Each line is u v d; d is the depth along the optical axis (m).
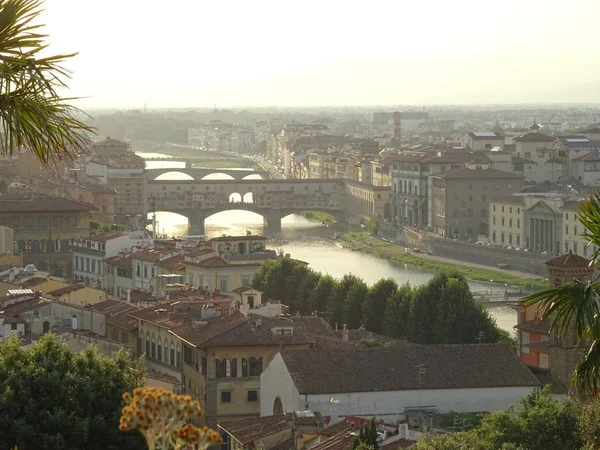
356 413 168.38
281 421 155.12
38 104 42.19
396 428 151.50
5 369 125.56
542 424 129.62
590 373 58.72
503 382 174.62
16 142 42.06
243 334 198.12
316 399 167.50
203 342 196.25
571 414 130.50
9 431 118.31
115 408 123.12
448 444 123.81
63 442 117.94
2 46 41.25
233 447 156.88
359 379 170.50
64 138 42.66
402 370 174.00
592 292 58.12
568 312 58.31
